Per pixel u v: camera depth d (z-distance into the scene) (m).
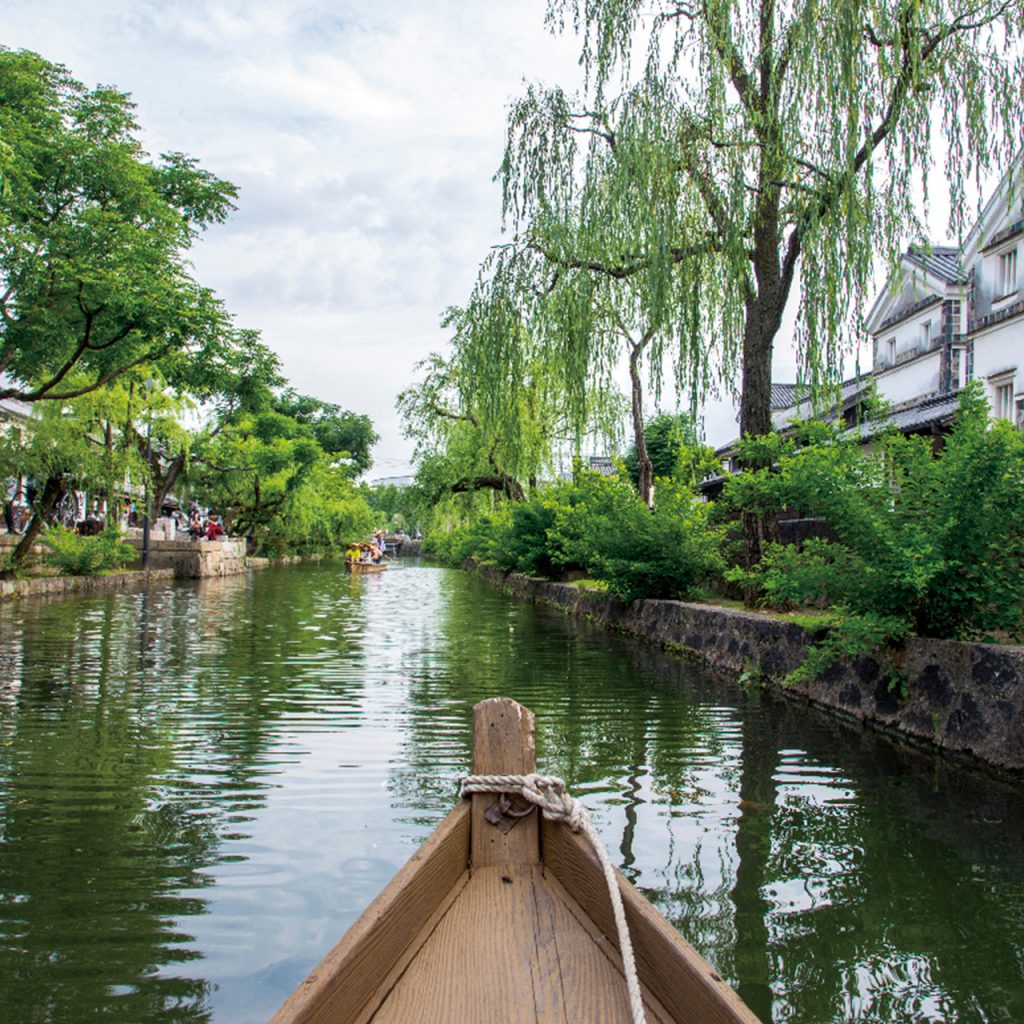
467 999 2.16
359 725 7.12
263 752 6.24
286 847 4.41
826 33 8.86
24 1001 2.98
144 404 24.27
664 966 2.10
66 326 16.25
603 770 5.91
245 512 45.22
